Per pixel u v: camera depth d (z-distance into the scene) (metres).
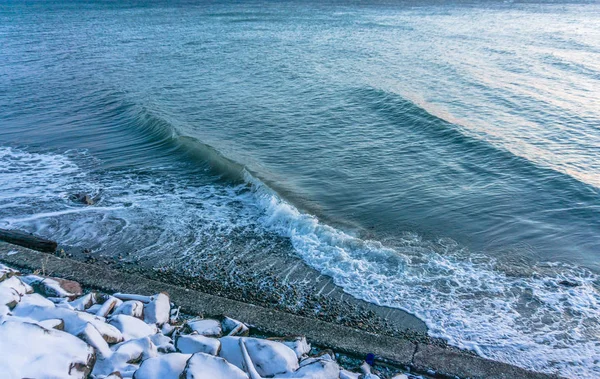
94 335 3.96
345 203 9.37
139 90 18.64
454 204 9.17
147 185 10.09
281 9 61.59
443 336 5.68
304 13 55.09
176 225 8.40
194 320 4.84
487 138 12.33
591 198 9.08
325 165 11.24
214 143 12.48
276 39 33.84
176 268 7.09
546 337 5.67
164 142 12.71
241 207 9.20
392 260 7.27
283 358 4.05
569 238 7.90
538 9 56.84
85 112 15.77
